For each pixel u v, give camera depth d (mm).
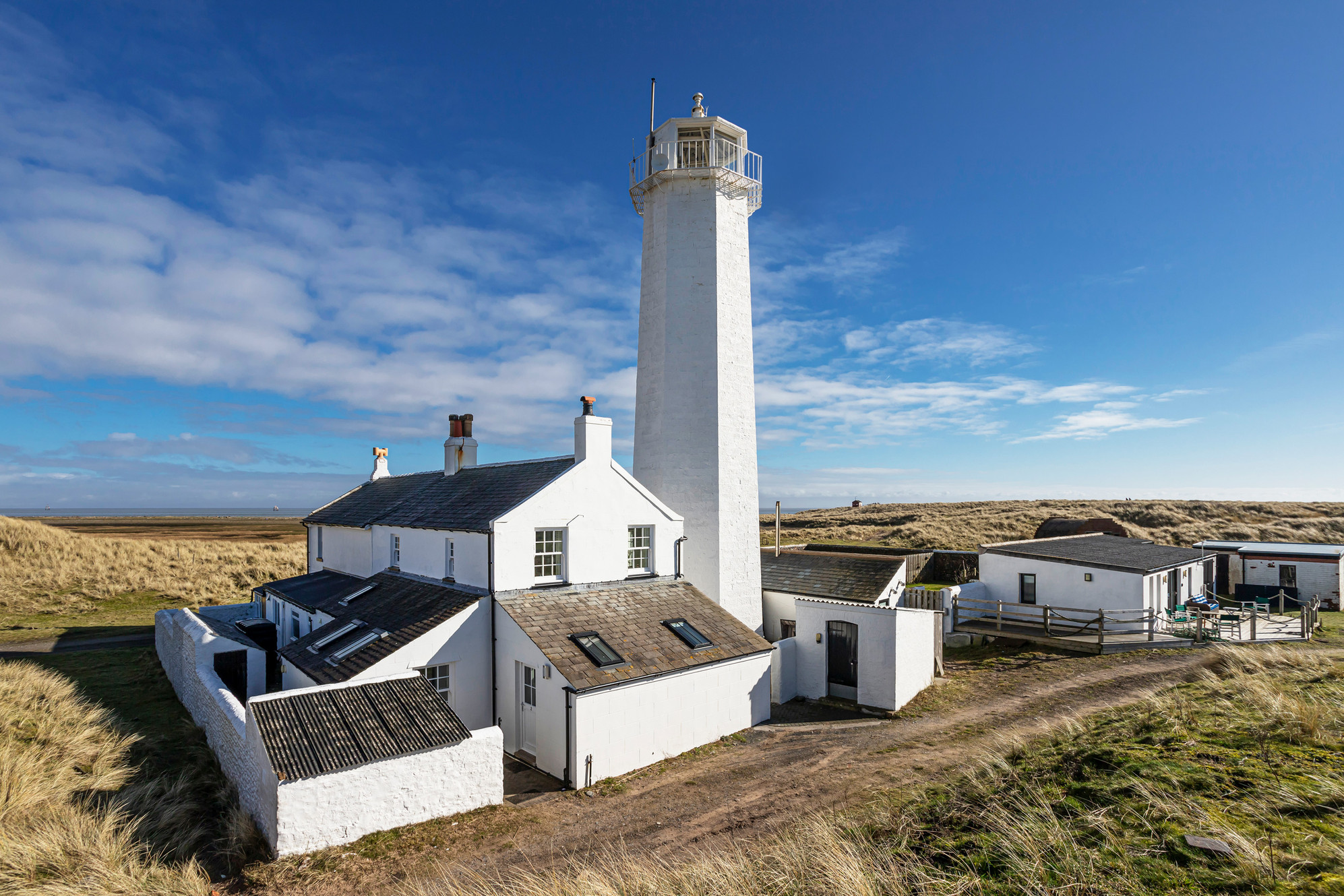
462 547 16469
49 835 8906
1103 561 23281
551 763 12930
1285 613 25328
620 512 17484
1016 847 6824
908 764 12062
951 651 22047
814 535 55094
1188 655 18438
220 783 11930
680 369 20922
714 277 21000
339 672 13789
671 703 14055
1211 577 28938
